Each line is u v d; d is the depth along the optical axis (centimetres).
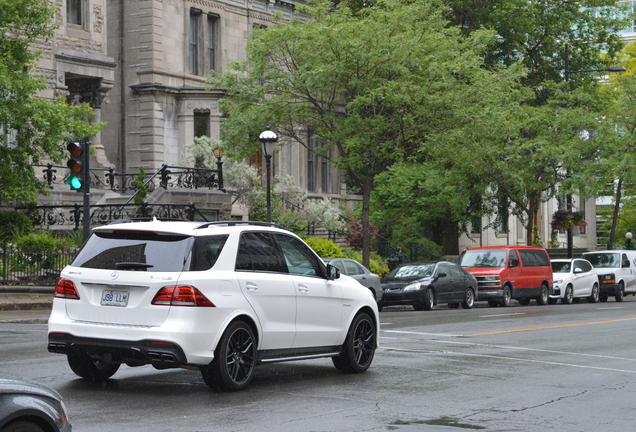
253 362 1416
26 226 3831
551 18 6284
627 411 1315
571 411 1308
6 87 3375
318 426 1156
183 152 5228
